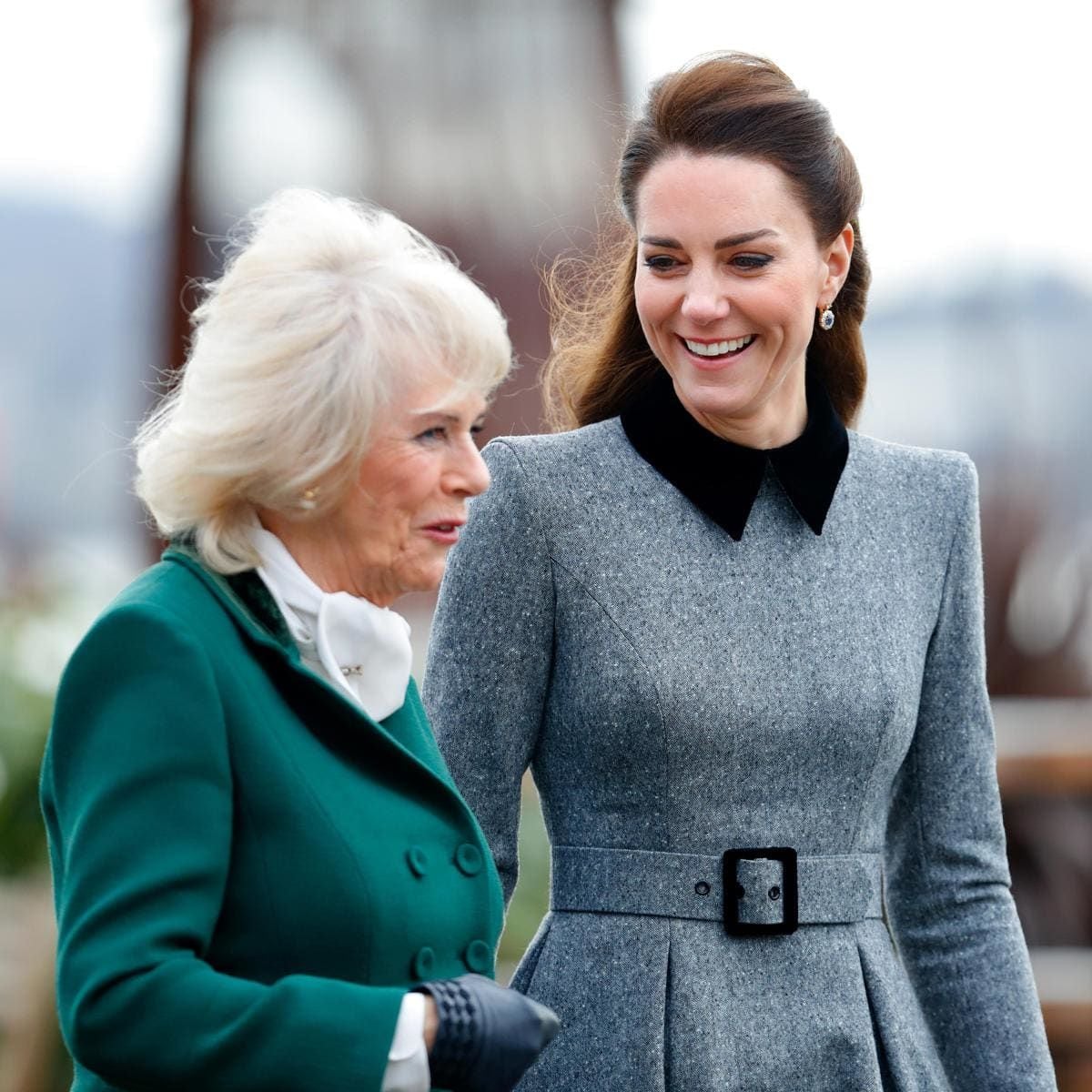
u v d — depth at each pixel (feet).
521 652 36.24
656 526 36.76
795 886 35.91
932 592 38.52
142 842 27.20
